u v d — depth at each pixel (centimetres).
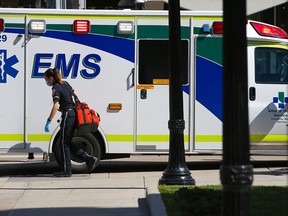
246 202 1253
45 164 3428
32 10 2925
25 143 2911
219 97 2955
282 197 1980
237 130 1242
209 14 2964
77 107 2794
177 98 2383
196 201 1892
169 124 2409
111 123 2925
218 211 1783
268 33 2998
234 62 1248
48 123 2762
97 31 2938
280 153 2977
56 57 2930
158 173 2977
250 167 1251
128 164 3388
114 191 2438
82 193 2403
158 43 2950
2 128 2908
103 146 2941
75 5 3794
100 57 2938
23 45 2923
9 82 2917
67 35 2934
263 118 2962
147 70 2941
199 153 2948
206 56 2959
